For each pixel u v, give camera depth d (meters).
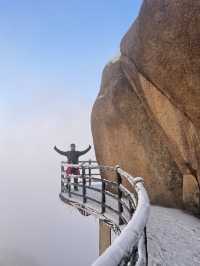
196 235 7.11
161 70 8.87
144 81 10.31
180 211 10.39
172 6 7.71
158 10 8.16
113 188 13.59
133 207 5.61
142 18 8.90
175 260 5.29
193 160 9.27
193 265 5.09
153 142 11.62
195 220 8.92
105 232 12.92
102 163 14.59
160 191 11.41
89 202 10.66
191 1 7.19
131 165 12.52
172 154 10.63
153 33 8.55
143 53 9.38
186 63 7.88
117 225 7.32
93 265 1.84
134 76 10.93
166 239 6.63
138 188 4.91
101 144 14.38
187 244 6.31
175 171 11.02
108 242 12.43
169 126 10.02
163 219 8.81
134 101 12.16
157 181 11.51
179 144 9.78
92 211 9.55
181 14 7.49
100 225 13.84
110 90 13.07
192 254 5.65
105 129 13.75
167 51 8.30
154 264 5.03
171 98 9.22
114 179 13.44
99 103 14.07
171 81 8.71
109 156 13.80
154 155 11.56
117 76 13.01
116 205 10.01
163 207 11.10
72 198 11.83
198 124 8.48
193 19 7.23
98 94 14.92
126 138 12.63
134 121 12.20
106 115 13.47
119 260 2.05
